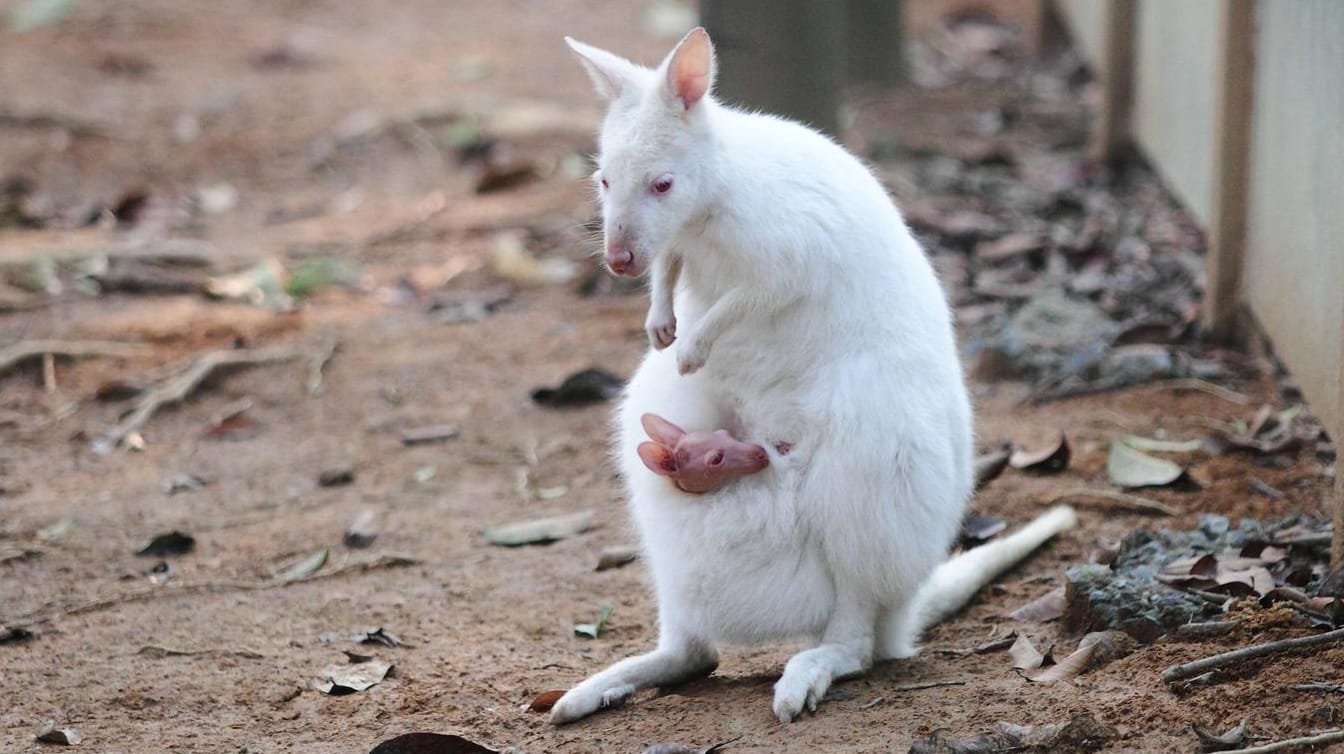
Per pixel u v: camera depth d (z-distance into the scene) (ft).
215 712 22.36
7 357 38.11
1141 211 44.80
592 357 37.76
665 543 22.04
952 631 24.20
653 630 24.73
